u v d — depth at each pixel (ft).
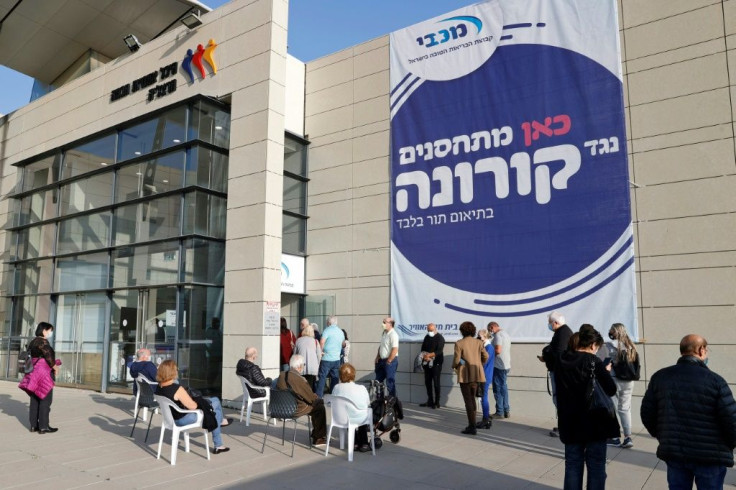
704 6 31.99
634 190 33.12
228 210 41.65
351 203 45.44
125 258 46.19
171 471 21.30
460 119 40.29
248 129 41.55
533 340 35.37
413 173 42.09
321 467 21.90
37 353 28.86
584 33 35.73
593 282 33.76
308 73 49.75
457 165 40.04
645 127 33.17
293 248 46.52
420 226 41.22
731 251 29.81
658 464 22.56
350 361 43.45
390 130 43.96
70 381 49.42
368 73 45.91
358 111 46.14
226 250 41.27
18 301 56.85
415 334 40.37
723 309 29.68
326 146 47.67
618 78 34.22
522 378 35.37
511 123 38.01
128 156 48.47
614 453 24.50
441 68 41.68
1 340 58.13
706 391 12.82
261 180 40.01
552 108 36.45
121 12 56.24
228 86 43.52
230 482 19.90
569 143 35.55
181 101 43.73
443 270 39.73
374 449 23.94
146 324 43.52
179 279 41.37
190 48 46.75
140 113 49.83
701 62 31.81
